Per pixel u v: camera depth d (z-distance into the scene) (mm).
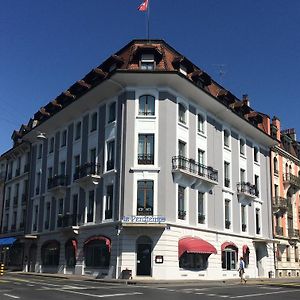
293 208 49000
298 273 47094
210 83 35000
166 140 30125
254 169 41781
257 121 42750
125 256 28062
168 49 32906
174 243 29016
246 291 20234
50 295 15719
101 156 32625
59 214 37594
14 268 44188
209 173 33906
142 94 31156
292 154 51344
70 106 36562
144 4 32875
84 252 32188
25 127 49406
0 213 52281
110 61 33094
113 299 14641
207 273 31688
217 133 36531
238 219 37531
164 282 25312
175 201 29859
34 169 44406
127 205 28953
